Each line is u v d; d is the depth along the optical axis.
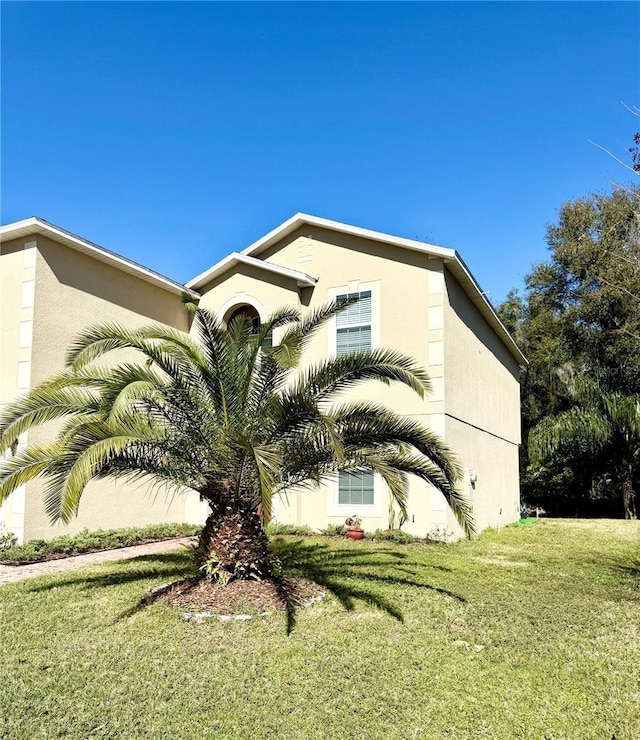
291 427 8.52
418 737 4.66
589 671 6.05
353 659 6.21
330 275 16.16
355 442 8.73
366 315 15.56
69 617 7.56
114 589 8.96
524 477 30.78
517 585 9.79
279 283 16.28
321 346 15.84
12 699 5.19
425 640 6.84
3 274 13.27
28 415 8.59
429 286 14.92
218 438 8.56
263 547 9.05
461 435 15.98
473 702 5.27
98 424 7.67
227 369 9.01
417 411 14.63
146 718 4.90
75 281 13.89
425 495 14.27
